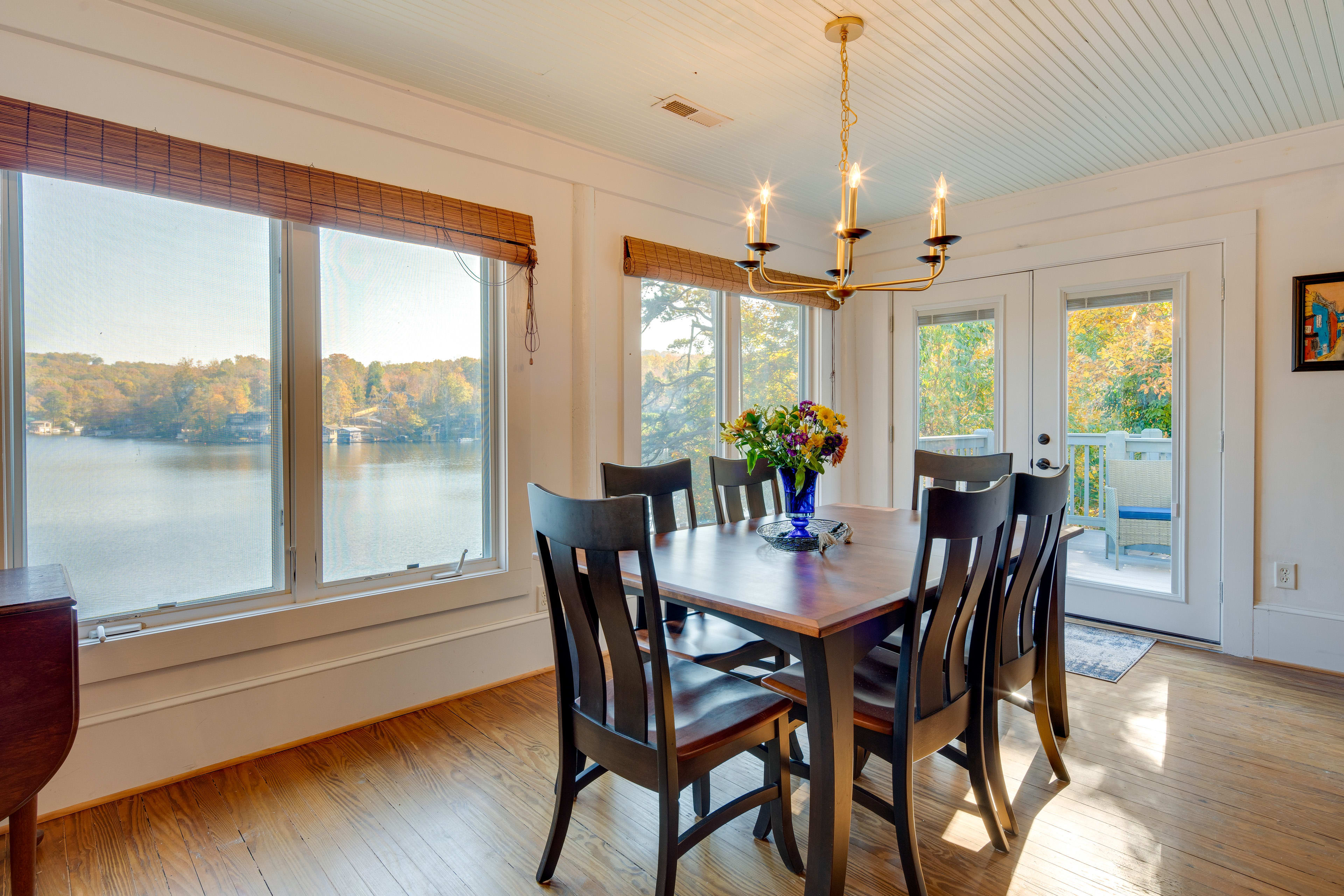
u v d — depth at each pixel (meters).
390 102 2.38
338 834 1.76
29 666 1.27
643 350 3.27
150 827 1.79
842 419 2.09
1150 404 3.28
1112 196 3.34
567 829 1.64
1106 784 1.96
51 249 1.85
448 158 2.55
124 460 1.97
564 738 1.56
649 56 2.21
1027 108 2.61
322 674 2.29
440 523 2.64
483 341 2.74
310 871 1.62
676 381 3.44
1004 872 1.58
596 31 2.07
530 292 2.80
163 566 2.04
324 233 2.33
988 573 1.61
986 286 3.79
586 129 2.81
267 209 2.10
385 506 2.49
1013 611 1.84
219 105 2.04
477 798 1.93
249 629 2.12
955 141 2.94
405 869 1.62
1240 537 3.01
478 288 2.72
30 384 1.83
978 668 1.65
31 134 1.72
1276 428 2.93
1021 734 2.30
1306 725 2.32
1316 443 2.84
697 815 1.79
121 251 1.95
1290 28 2.05
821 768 1.38
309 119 2.22
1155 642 3.19
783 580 1.62
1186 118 2.72
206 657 2.04
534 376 2.84
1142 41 2.13
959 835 1.74
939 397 4.03
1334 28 2.05
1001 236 3.75
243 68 2.08
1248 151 2.96
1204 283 3.09
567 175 2.91
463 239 2.56
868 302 4.32
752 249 2.00
